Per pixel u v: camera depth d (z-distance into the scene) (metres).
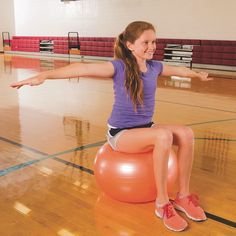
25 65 8.76
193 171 2.01
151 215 1.47
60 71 1.35
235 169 2.05
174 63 8.74
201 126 3.02
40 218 1.44
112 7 9.92
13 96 4.45
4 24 13.88
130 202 1.56
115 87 1.47
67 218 1.44
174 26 8.60
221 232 1.36
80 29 11.06
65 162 2.10
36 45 12.79
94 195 1.67
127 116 1.48
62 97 4.45
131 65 1.42
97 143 2.49
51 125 3.00
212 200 1.65
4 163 2.07
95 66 1.41
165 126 1.52
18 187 1.74
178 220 1.38
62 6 11.43
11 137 2.62
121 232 1.34
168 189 1.53
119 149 1.50
